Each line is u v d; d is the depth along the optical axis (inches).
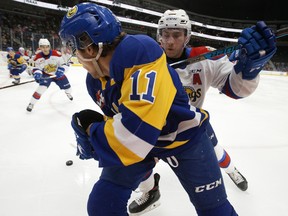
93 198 44.8
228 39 1086.4
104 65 38.2
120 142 34.0
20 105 183.3
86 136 41.0
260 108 214.7
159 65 34.7
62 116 160.9
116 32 35.7
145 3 952.3
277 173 94.3
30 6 759.1
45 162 95.6
